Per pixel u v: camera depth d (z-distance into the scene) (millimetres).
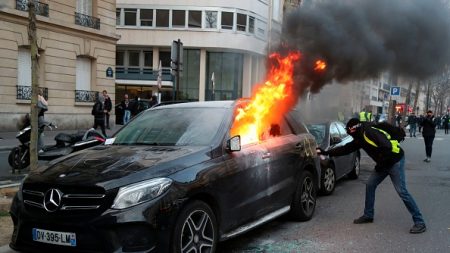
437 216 6863
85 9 23406
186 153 4473
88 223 3734
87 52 23219
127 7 42344
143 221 3760
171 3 41938
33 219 3963
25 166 9977
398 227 6203
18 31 19484
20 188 4250
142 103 27312
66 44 21953
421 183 10023
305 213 6406
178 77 12375
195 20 41938
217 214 4547
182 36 42031
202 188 4262
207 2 41531
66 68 22016
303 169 6363
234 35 41812
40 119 10680
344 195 8531
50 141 16047
